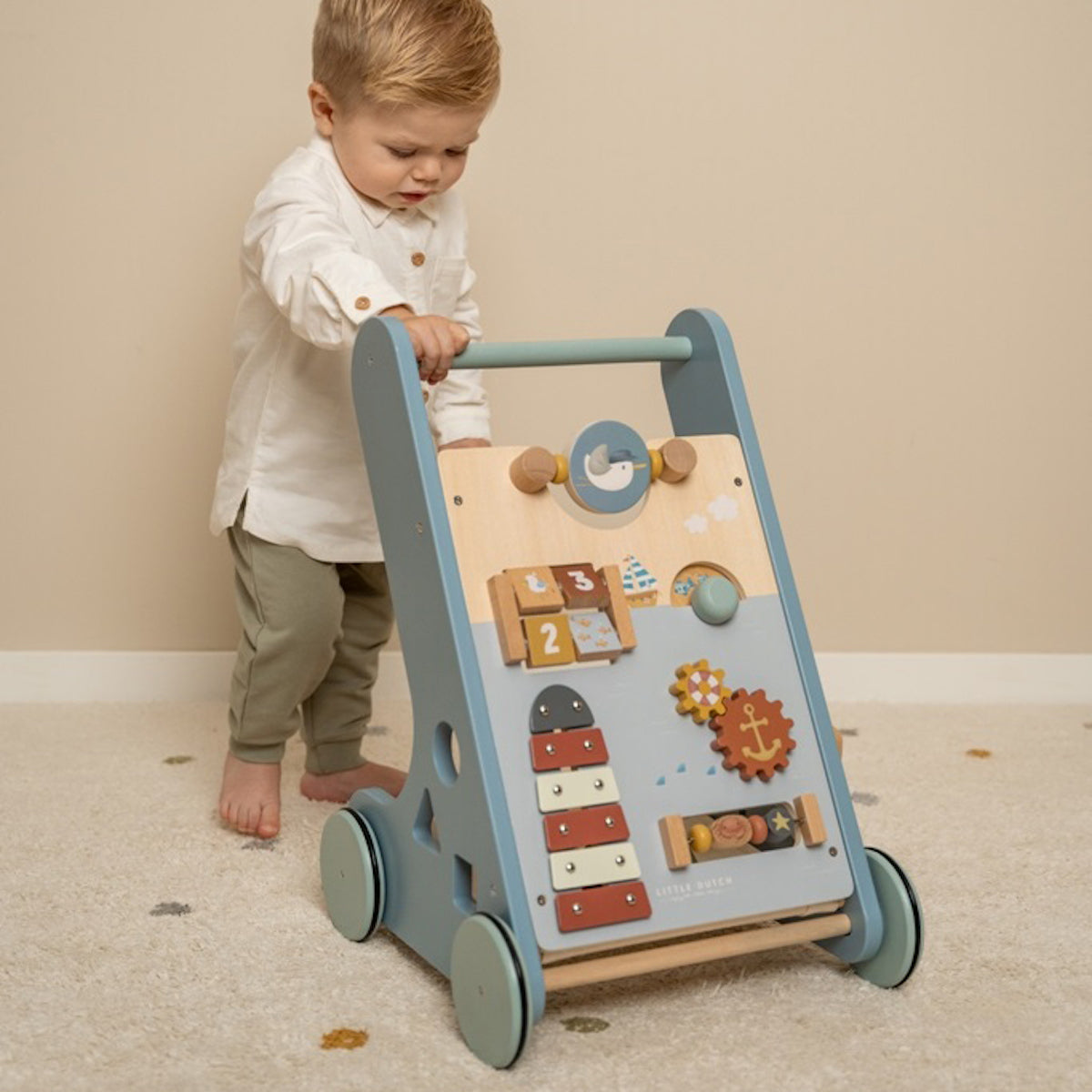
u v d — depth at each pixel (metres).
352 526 1.33
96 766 1.53
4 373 1.76
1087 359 1.86
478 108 1.19
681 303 1.81
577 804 0.95
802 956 1.08
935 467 1.86
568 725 0.97
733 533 1.08
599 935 0.93
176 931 1.11
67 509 1.79
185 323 1.77
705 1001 1.00
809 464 1.85
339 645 1.41
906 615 1.89
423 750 1.02
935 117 1.81
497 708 0.96
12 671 1.80
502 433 1.80
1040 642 1.90
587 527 1.04
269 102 1.73
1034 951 1.08
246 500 1.31
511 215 1.77
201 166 1.74
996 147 1.82
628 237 1.79
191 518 1.81
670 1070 0.90
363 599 1.42
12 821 1.35
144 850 1.28
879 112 1.80
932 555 1.88
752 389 1.83
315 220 1.18
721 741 1.01
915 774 1.56
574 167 1.78
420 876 1.03
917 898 1.01
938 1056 0.92
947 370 1.85
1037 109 1.82
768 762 1.02
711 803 1.00
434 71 1.15
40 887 1.18
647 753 0.99
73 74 1.72
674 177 1.79
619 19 1.76
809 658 1.07
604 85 1.77
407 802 1.05
